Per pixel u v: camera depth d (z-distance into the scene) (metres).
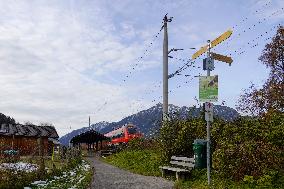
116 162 32.28
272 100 19.84
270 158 12.64
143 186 15.35
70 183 17.55
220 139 15.53
